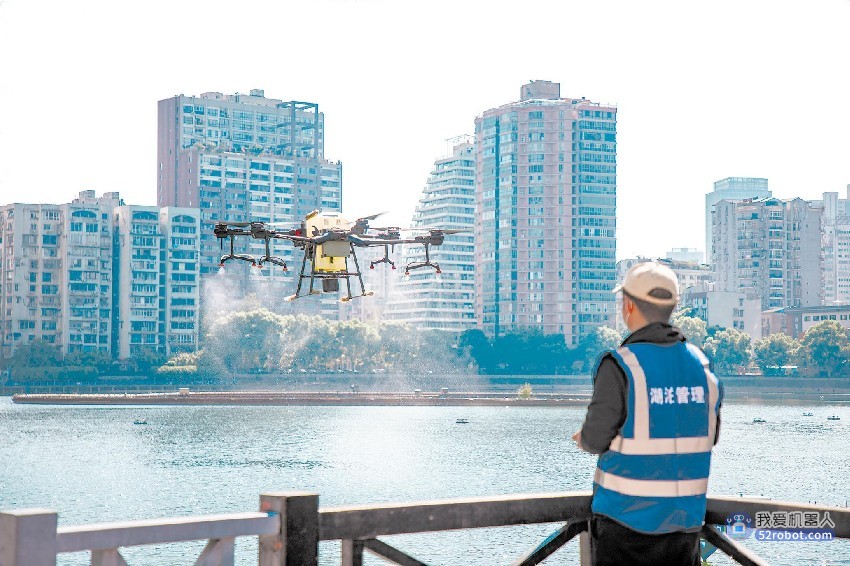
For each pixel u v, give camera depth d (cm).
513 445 11031
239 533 416
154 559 3591
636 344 455
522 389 19062
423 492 7200
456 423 14650
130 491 7188
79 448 10588
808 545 3466
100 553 385
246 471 8556
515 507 482
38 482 7750
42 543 367
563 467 8944
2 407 17850
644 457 444
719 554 2295
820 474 8244
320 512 436
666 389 445
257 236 1024
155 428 13462
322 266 1047
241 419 15425
